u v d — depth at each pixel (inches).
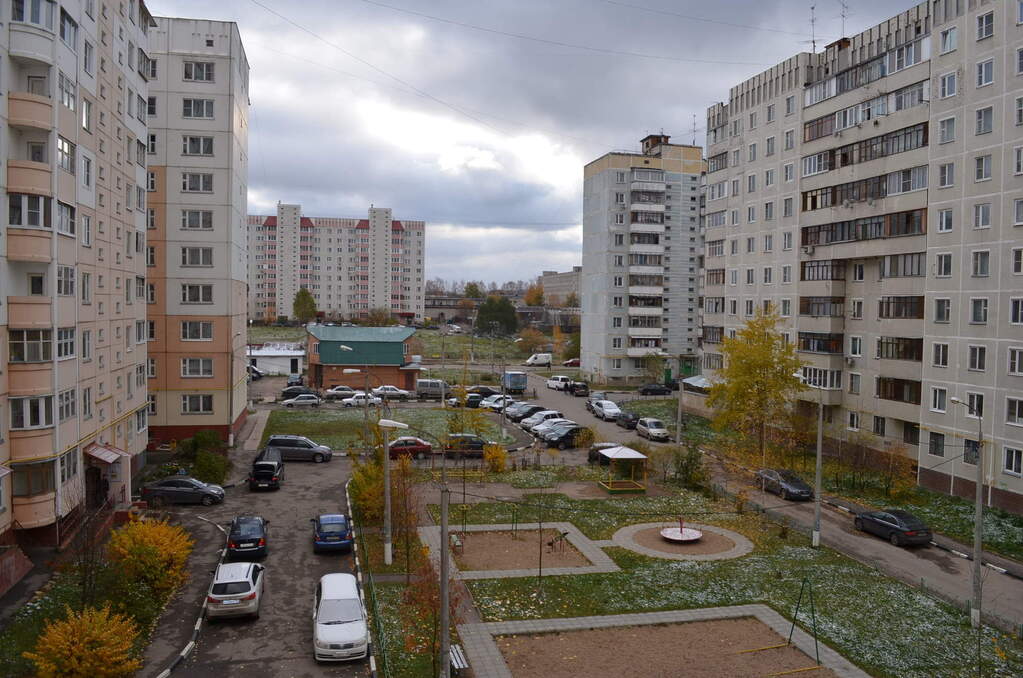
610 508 1469.0
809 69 2170.3
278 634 860.6
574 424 2228.1
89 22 1238.3
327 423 2361.0
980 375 1493.6
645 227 3479.3
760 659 825.5
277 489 1567.4
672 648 850.1
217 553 1147.3
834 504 1519.4
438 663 783.1
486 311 5802.2
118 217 1425.9
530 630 887.1
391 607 941.8
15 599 906.1
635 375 3548.2
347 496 1492.4
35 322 1039.0
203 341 1969.7
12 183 1016.9
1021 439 1400.1
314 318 6195.9
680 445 1988.2
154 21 1779.0
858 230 1932.8
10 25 1013.8
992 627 924.6
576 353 4537.4
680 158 3631.9
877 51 1903.3
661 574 1093.1
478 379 3508.9
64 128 1104.2
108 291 1360.7
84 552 891.4
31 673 730.2
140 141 1594.5
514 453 2038.6
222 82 1982.0
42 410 1049.5
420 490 1577.3
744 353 1819.6
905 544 1257.4
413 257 6998.0
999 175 1466.5
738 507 1456.7
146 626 865.5
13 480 1045.2
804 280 2156.7
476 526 1328.7
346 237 6875.0
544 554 1184.8
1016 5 1435.8
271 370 3686.0
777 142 2287.2
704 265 2760.8
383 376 3034.0
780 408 1812.3
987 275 1486.2
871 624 922.1
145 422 1665.8
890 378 1822.1
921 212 1718.8
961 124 1556.3
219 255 1979.6
